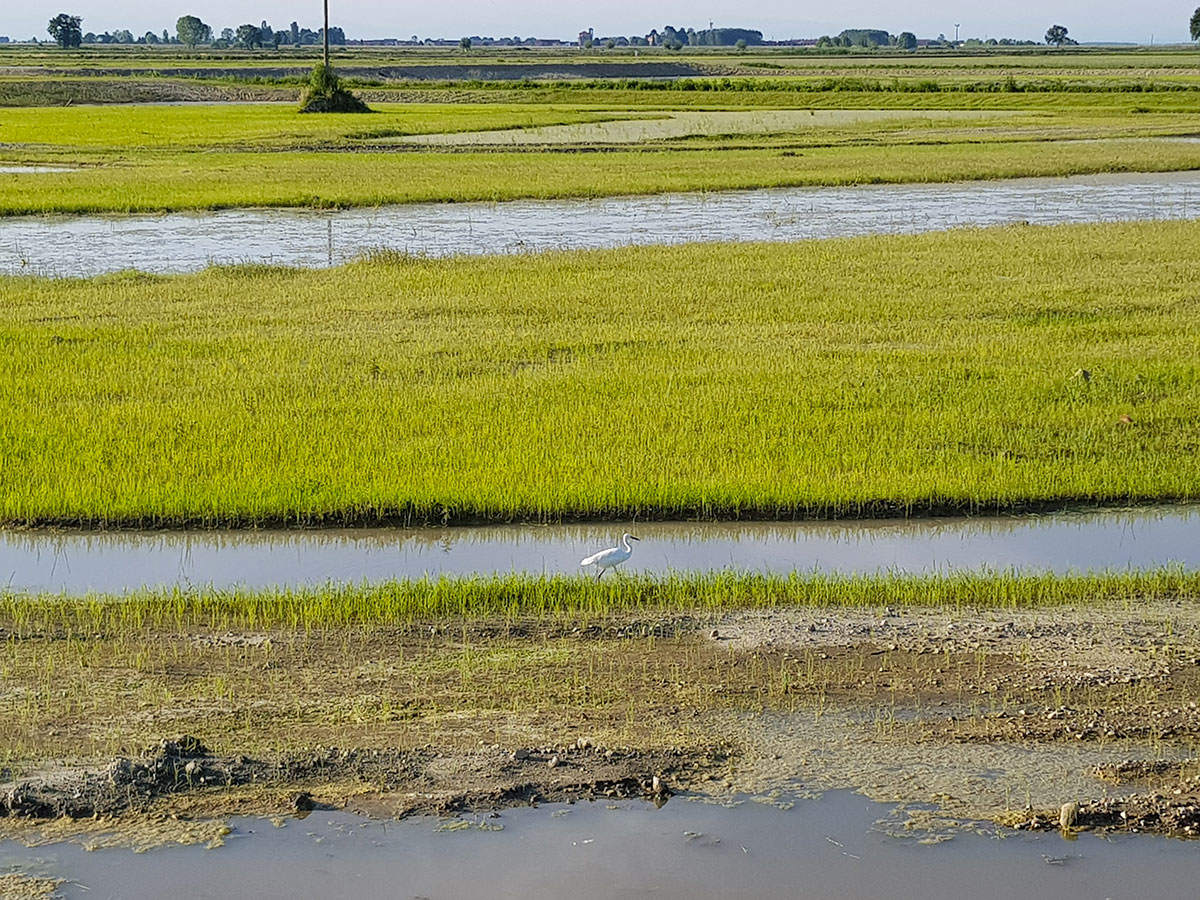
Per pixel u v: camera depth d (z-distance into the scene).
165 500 11.31
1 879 5.77
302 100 74.00
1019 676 7.97
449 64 149.25
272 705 7.44
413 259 25.00
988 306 20.16
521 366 16.23
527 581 9.43
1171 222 30.09
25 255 27.03
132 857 5.97
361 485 11.65
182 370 15.88
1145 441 13.34
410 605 9.02
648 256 25.36
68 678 7.79
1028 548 10.88
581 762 6.79
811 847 6.15
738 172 42.25
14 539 10.95
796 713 7.43
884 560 10.58
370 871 5.92
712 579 9.59
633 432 13.30
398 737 7.05
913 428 13.59
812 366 16.11
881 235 28.58
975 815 6.42
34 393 14.77
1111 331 18.41
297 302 20.78
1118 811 6.41
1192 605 9.32
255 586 9.85
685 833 6.25
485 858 6.04
